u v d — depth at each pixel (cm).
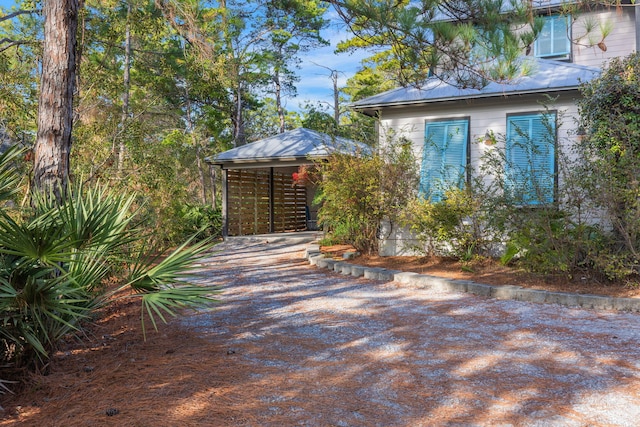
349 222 1248
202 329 633
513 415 373
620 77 895
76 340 588
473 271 971
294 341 572
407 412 380
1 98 1143
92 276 486
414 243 1182
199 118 3094
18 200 763
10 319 430
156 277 467
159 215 1266
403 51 859
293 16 2839
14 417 382
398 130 1222
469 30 782
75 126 1225
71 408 391
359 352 529
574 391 416
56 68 616
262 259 1332
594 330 604
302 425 357
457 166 1162
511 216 928
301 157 1744
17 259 427
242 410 382
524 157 1102
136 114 1402
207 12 2461
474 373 462
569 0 918
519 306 745
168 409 383
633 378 443
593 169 830
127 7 1545
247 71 3184
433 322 654
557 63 1245
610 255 802
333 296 834
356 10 803
